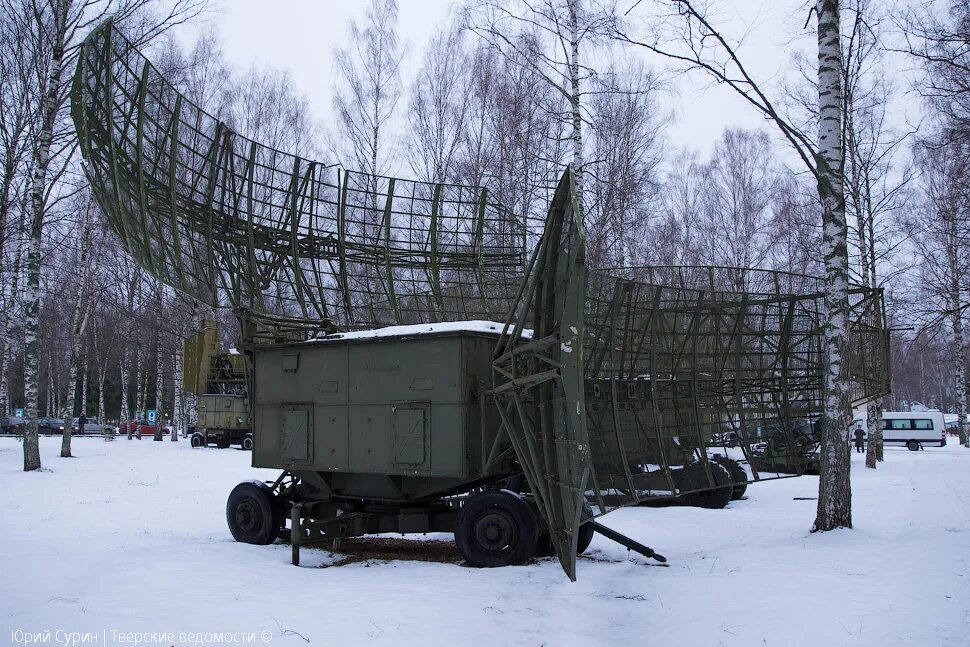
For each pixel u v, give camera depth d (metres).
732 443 12.38
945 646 4.69
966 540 8.11
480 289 12.14
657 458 11.10
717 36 9.35
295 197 11.12
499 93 23.38
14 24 19.64
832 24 9.55
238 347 10.27
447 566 7.96
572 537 6.17
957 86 16.81
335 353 9.25
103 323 46.12
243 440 30.53
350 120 26.33
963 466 21.48
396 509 9.22
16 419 46.28
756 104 9.47
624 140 22.16
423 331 8.83
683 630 5.39
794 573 6.85
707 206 31.50
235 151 10.38
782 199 30.25
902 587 6.15
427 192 12.39
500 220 12.66
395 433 8.60
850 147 21.77
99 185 8.74
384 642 4.98
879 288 16.02
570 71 15.67
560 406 6.90
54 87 17.33
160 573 6.95
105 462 20.34
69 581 6.54
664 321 11.89
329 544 9.87
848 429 9.25
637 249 27.39
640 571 7.66
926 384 72.69
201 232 9.75
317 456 9.22
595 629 5.55
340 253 11.48
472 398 8.29
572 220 6.44
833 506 9.12
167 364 42.78
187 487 15.08
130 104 8.62
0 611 5.45
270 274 10.79
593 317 10.00
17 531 9.55
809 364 13.00
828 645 4.82
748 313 12.56
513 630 5.45
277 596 6.26
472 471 8.17
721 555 8.04
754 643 4.96
